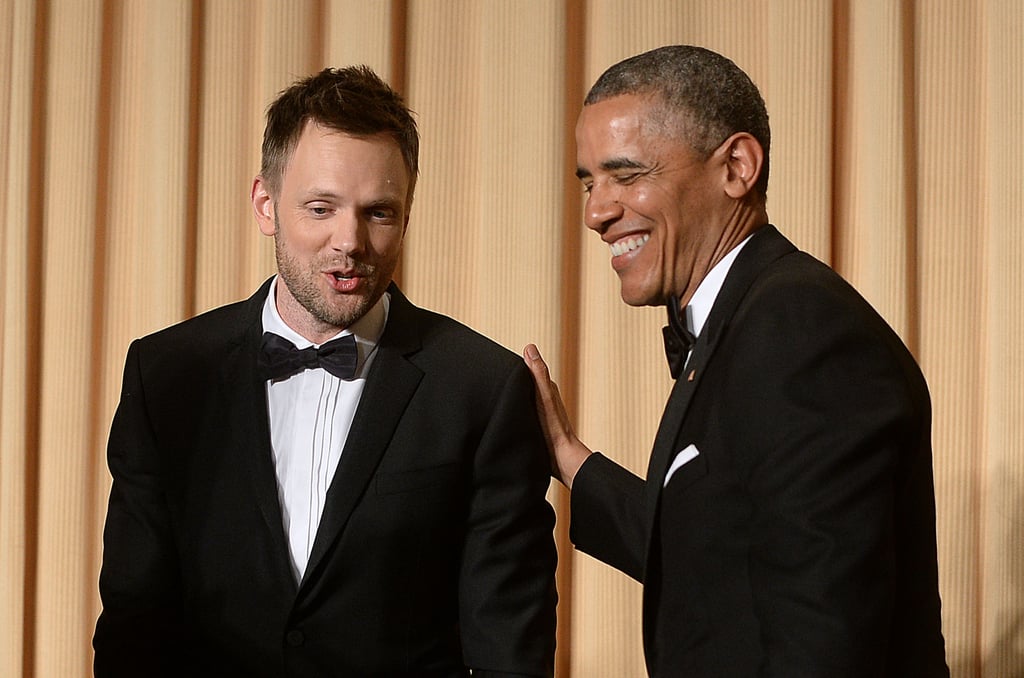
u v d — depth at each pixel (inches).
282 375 232.8
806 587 174.2
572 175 376.8
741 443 186.9
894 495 189.5
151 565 233.1
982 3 366.3
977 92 367.2
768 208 368.2
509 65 372.8
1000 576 359.3
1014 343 357.7
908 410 181.0
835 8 373.7
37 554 385.4
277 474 233.3
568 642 375.2
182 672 237.6
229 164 381.4
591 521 254.2
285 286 238.5
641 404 369.1
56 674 380.2
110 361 387.5
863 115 366.3
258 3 383.6
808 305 184.4
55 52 386.6
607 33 372.5
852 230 373.1
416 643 229.9
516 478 237.5
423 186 378.0
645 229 208.8
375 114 223.3
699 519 194.7
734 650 188.9
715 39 371.9
